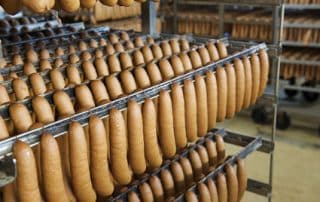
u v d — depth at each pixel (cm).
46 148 104
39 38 207
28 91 132
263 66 192
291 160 353
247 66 180
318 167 341
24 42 195
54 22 260
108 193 126
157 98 138
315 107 430
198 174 184
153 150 137
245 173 197
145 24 257
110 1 140
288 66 429
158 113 139
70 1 124
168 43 191
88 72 151
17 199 106
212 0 240
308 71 424
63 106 122
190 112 149
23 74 144
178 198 166
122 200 156
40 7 116
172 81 144
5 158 96
